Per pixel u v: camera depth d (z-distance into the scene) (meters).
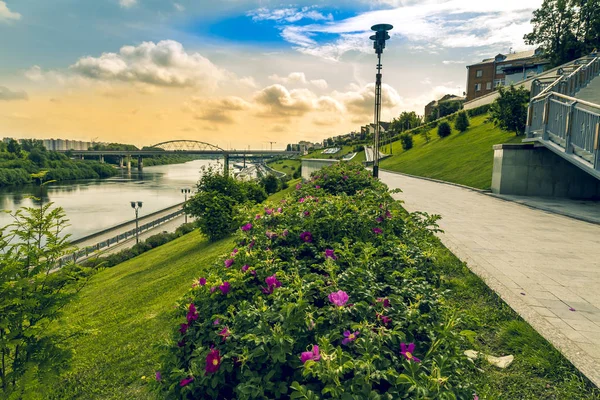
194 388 2.07
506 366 2.67
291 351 2.00
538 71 47.00
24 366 3.79
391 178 22.12
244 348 1.97
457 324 2.18
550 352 2.72
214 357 2.01
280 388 1.88
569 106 9.51
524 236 6.55
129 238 29.14
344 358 1.72
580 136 9.09
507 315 3.36
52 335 4.14
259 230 3.89
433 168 23.95
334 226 3.77
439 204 10.56
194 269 10.18
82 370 5.28
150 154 126.56
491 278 4.20
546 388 2.43
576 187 11.89
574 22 36.44
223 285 2.59
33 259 4.14
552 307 3.54
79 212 45.56
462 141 31.61
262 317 2.10
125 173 122.38
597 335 3.00
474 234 6.66
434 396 1.60
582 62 13.99
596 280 4.29
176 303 2.89
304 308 2.16
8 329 3.84
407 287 2.57
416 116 71.50
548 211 9.41
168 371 2.43
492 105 23.98
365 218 3.99
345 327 2.05
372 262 2.97
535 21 38.56
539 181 12.14
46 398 4.72
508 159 12.35
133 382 4.75
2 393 3.72
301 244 3.44
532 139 11.88
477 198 12.09
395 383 1.69
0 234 4.05
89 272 4.54
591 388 2.36
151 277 11.80
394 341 1.92
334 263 2.84
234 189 16.27
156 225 35.12
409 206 10.14
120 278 13.62
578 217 8.29
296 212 4.20
